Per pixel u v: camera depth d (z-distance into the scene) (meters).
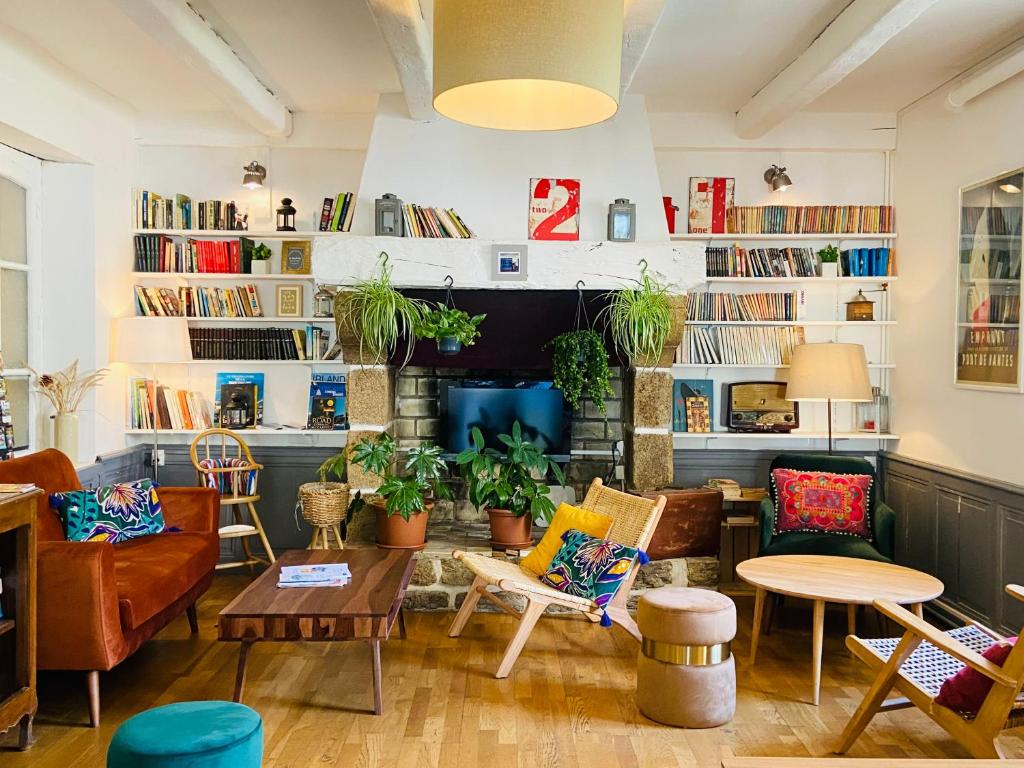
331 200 5.83
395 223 5.17
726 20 4.20
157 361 5.38
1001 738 3.39
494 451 5.27
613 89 2.19
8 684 3.23
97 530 4.35
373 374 5.29
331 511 5.12
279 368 6.18
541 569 4.48
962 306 4.89
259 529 5.69
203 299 5.93
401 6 3.60
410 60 4.23
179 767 2.31
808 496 5.03
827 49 4.28
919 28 4.26
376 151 5.34
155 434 5.82
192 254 5.92
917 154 5.49
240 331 5.97
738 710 3.68
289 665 4.18
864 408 5.94
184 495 4.82
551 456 5.82
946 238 5.10
